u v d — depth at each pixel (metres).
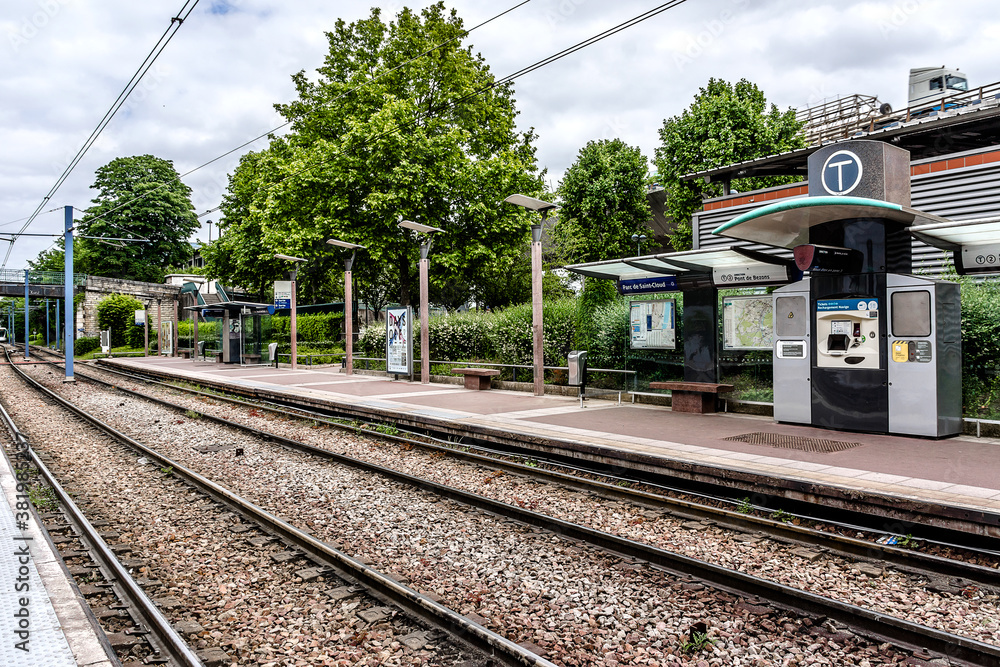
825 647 4.36
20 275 57.50
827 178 10.87
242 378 23.64
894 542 6.18
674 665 4.16
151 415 16.53
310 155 27.67
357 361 27.19
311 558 6.16
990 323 10.15
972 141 17.75
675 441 9.43
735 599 5.11
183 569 6.06
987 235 8.83
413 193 26.36
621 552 6.19
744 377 13.05
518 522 7.14
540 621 4.80
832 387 9.95
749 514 7.07
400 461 10.45
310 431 13.48
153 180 65.81
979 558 5.74
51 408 18.77
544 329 18.03
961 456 8.01
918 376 9.10
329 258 29.98
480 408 13.63
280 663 4.31
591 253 32.09
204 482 8.90
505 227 27.45
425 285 19.92
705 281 12.25
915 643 4.36
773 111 28.12
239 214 42.12
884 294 9.38
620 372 14.68
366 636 4.62
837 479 6.98
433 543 6.57
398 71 28.47
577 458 9.48
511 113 31.42
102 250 63.94
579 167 33.09
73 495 8.74
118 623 4.98
